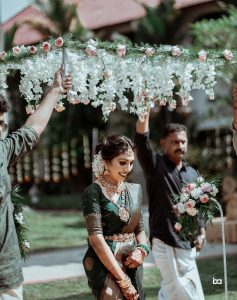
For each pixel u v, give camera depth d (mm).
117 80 5391
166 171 5703
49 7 20938
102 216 4211
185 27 19797
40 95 5289
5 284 3631
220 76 11617
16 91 18016
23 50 5215
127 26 22188
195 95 19703
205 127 19531
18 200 4980
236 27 13875
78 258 10820
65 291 7949
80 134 22438
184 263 5516
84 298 7500
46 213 20016
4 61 5242
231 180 12461
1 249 3639
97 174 4316
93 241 4125
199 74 5512
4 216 3668
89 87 5289
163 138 5930
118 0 23922
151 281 8367
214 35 13852
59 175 24219
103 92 5809
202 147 19297
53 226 15977
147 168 5797
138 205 4312
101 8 24000
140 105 5570
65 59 5129
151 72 5445
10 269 3652
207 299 7008
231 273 8477
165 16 19781
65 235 14195
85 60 5238
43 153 22641
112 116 21500
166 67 5441
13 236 3707
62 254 11367
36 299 7469
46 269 9688
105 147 4242
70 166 23938
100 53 5262
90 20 23344
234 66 5750
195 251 5629
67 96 5246
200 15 19641
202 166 18609
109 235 4227
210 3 19188
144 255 4242
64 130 22469
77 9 23406
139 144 5797
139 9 22500
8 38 19594
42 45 5160
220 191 13453
